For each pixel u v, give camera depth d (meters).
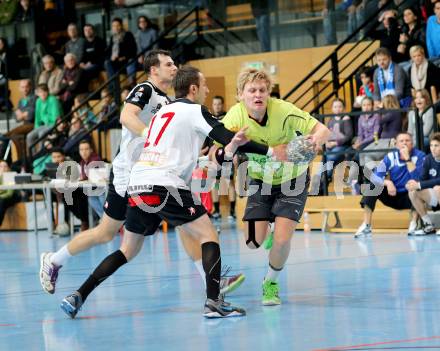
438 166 16.12
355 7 23.39
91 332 7.86
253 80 8.52
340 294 9.52
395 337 7.00
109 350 7.00
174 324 8.07
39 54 28.78
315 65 24.38
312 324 7.76
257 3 25.28
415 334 7.09
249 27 25.48
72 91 26.98
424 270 11.23
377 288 9.83
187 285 10.80
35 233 20.94
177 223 8.38
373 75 20.52
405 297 9.09
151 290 10.48
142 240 8.80
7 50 29.52
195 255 9.02
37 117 26.44
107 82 25.09
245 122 8.77
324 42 24.20
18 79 29.81
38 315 8.99
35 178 21.02
